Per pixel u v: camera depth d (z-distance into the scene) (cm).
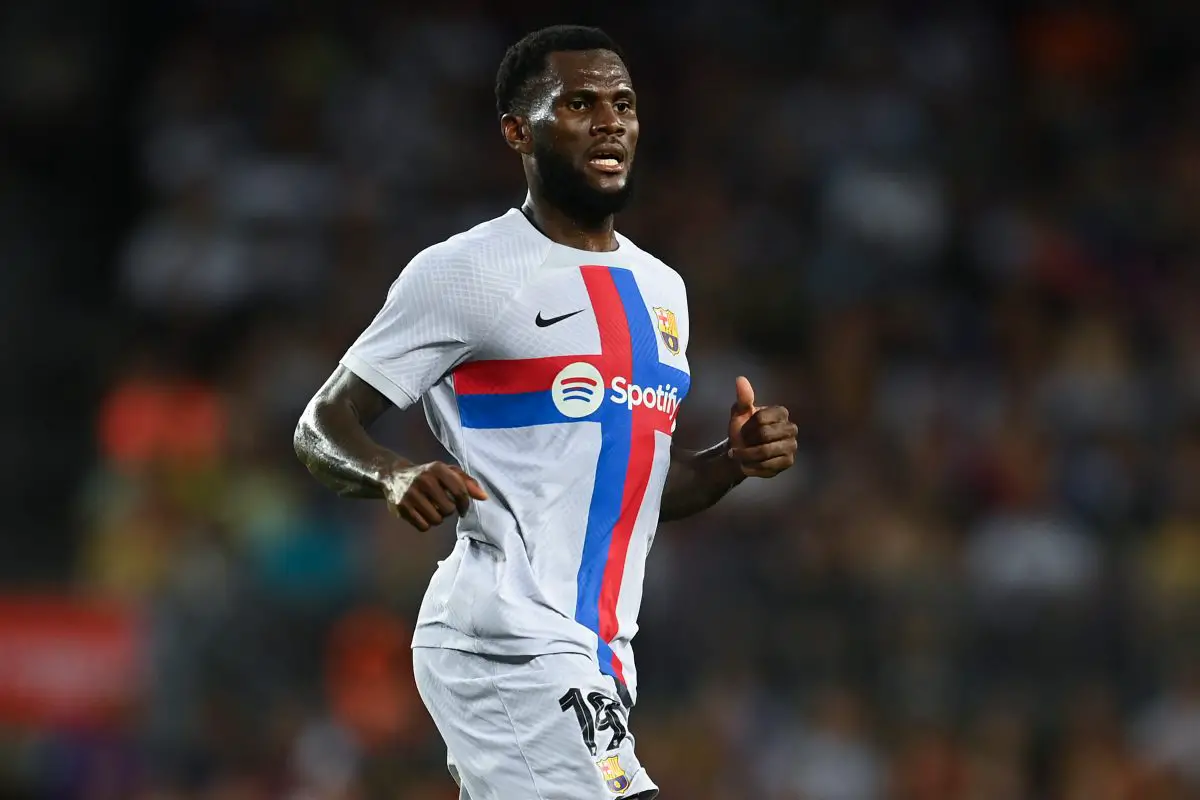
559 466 1421
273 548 3819
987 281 4878
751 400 1560
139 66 5609
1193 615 3644
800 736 3478
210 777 3506
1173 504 4166
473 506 1430
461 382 1438
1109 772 3497
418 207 4822
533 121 1462
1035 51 5497
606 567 1443
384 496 1345
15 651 3600
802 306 4716
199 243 4738
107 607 3619
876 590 3631
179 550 3978
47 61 5503
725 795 3394
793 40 5362
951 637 3603
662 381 1475
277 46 5156
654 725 3469
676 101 5231
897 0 5472
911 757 3497
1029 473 4153
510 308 1422
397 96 5041
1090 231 4988
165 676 3572
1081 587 3697
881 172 5012
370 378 1410
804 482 4016
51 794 3566
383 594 3609
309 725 3512
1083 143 5262
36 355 5131
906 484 4112
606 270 1465
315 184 4834
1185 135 5278
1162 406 4453
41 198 5478
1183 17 5516
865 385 4434
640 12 5403
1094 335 4575
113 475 4291
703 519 3766
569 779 1381
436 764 3416
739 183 5031
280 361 4334
